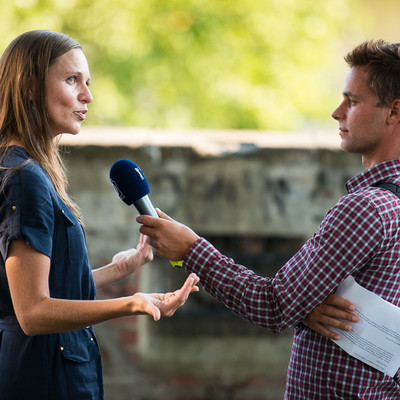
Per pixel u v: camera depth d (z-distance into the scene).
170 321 11.38
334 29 26.06
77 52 5.46
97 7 24.00
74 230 5.27
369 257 5.05
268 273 11.52
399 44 5.38
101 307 4.84
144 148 10.35
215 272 5.34
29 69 5.27
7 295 5.18
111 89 23.94
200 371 11.29
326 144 10.51
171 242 5.43
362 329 5.06
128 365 10.95
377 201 5.04
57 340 5.25
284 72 24.88
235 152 10.50
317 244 5.12
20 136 5.27
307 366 5.28
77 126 5.48
